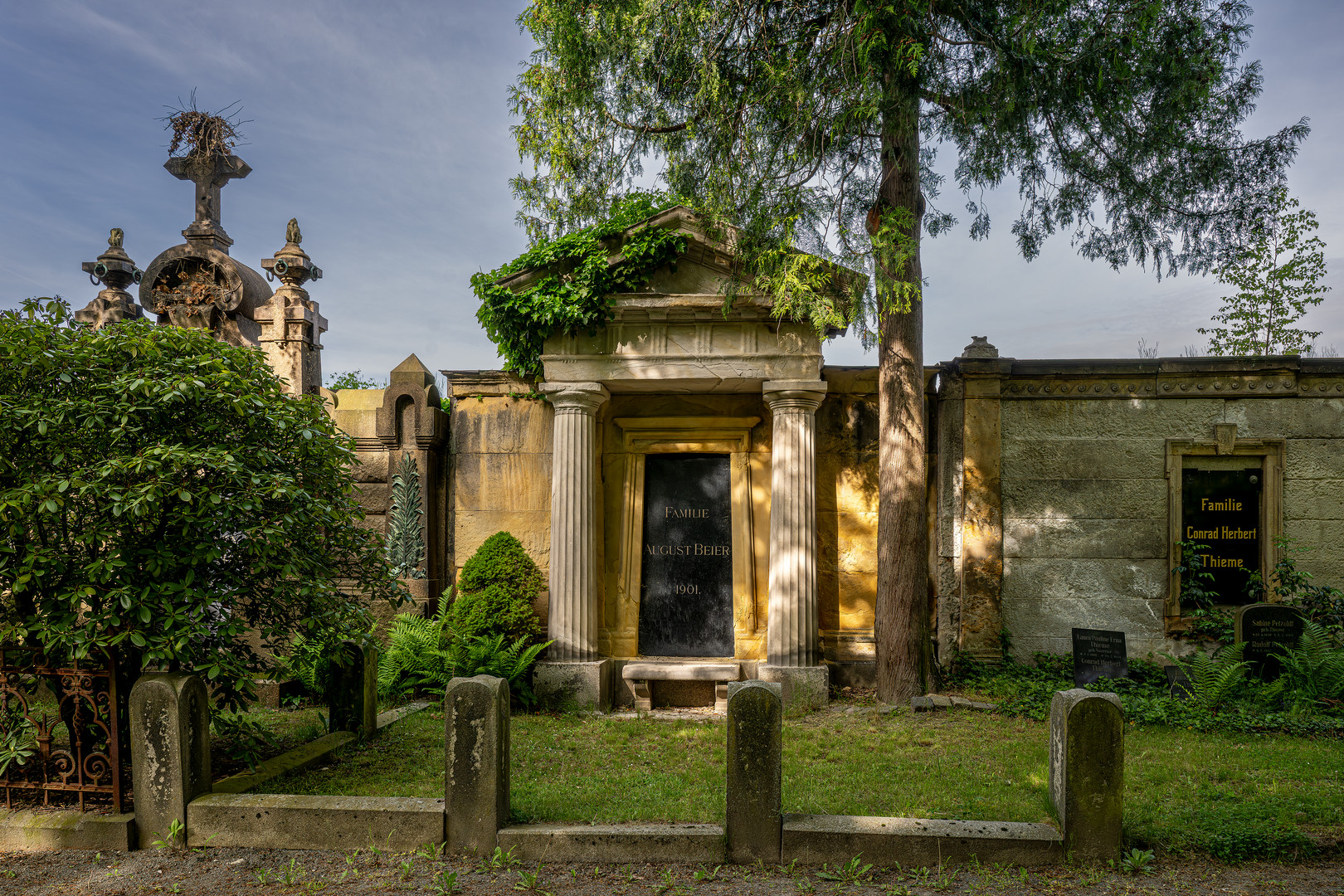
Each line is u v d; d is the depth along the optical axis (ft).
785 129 29.40
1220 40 28.76
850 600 34.30
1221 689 26.76
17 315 18.75
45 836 16.66
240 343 42.09
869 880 14.78
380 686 30.73
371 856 15.99
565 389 32.89
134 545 18.51
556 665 31.83
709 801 18.74
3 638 17.07
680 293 32.55
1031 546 34.40
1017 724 26.81
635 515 35.88
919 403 31.04
